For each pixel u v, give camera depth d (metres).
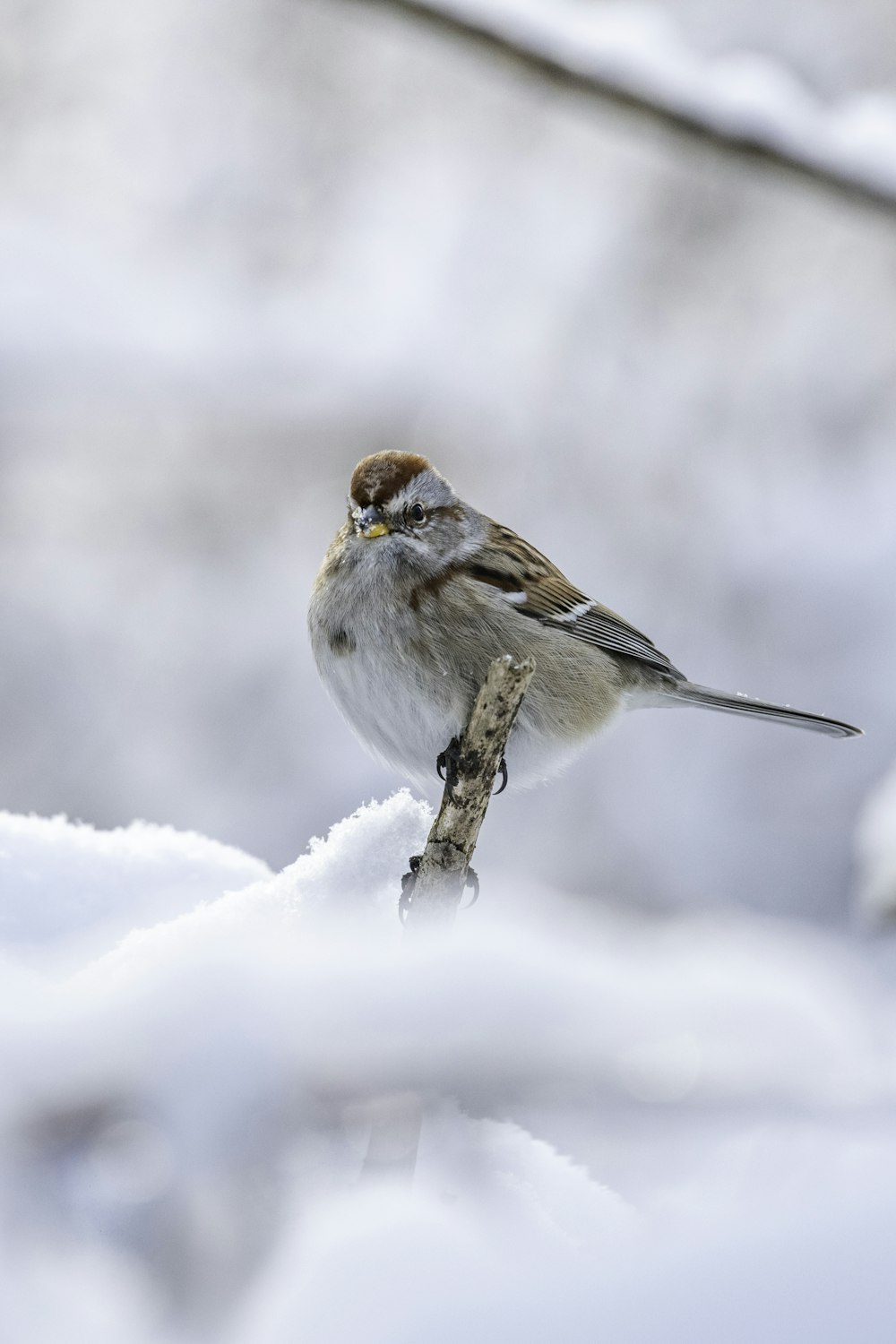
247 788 13.45
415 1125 2.53
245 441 13.68
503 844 13.64
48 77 14.34
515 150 14.50
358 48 14.46
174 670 13.62
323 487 13.90
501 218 14.38
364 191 14.43
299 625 13.73
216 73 14.58
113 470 13.59
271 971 2.04
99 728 13.35
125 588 13.73
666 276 14.39
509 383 14.03
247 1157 1.93
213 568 13.82
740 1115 2.41
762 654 14.10
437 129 14.65
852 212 5.09
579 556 14.03
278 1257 2.08
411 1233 2.41
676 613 14.12
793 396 14.41
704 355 14.36
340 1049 1.99
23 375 12.92
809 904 13.57
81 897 4.15
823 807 13.84
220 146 14.41
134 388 13.26
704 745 14.04
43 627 13.52
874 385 14.41
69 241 13.64
